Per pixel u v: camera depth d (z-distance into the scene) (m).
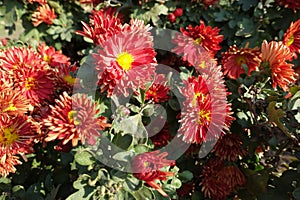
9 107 0.62
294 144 0.71
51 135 0.56
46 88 0.66
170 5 0.90
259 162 0.80
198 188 0.78
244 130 0.74
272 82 0.71
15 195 0.65
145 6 0.87
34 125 0.62
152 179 0.56
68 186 0.67
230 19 0.88
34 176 0.70
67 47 1.03
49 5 0.97
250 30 0.86
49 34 0.99
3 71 0.65
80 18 1.00
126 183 0.58
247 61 0.72
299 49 0.72
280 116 0.65
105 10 0.87
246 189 0.77
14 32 0.97
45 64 0.69
